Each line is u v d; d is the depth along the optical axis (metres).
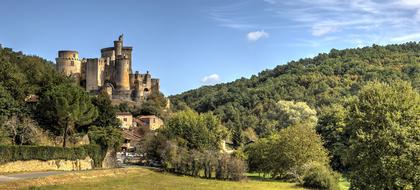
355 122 45.50
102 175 73.62
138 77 197.00
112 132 96.25
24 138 76.50
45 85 103.25
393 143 41.66
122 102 182.88
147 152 105.75
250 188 76.06
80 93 92.31
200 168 96.19
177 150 99.81
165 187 67.19
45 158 71.31
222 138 119.88
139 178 77.69
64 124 88.00
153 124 166.62
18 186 50.16
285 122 185.50
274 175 106.50
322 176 83.88
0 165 61.44
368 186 42.56
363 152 43.56
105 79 192.88
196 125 112.81
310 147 101.38
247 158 117.44
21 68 107.50
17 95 89.06
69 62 188.12
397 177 41.19
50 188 51.97
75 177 65.25
